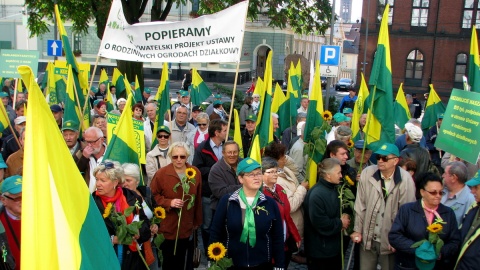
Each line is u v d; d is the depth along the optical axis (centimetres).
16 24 4691
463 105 579
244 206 456
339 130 716
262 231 452
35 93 222
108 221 424
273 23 2111
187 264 601
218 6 1945
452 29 3731
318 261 543
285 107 1007
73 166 248
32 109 221
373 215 527
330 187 531
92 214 256
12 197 380
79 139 669
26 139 218
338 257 552
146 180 702
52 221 218
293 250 549
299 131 899
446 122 609
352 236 539
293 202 557
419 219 475
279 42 4866
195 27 654
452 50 3750
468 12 3706
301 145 730
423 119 1138
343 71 7562
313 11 2192
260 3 2056
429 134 970
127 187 476
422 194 475
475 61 771
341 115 876
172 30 660
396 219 488
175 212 565
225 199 465
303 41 5675
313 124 695
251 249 454
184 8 4716
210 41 652
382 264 534
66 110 772
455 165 539
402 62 3844
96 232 254
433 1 3741
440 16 3741
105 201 432
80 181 253
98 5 1897
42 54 4681
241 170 453
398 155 520
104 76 1850
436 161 927
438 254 456
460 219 534
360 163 616
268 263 464
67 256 216
